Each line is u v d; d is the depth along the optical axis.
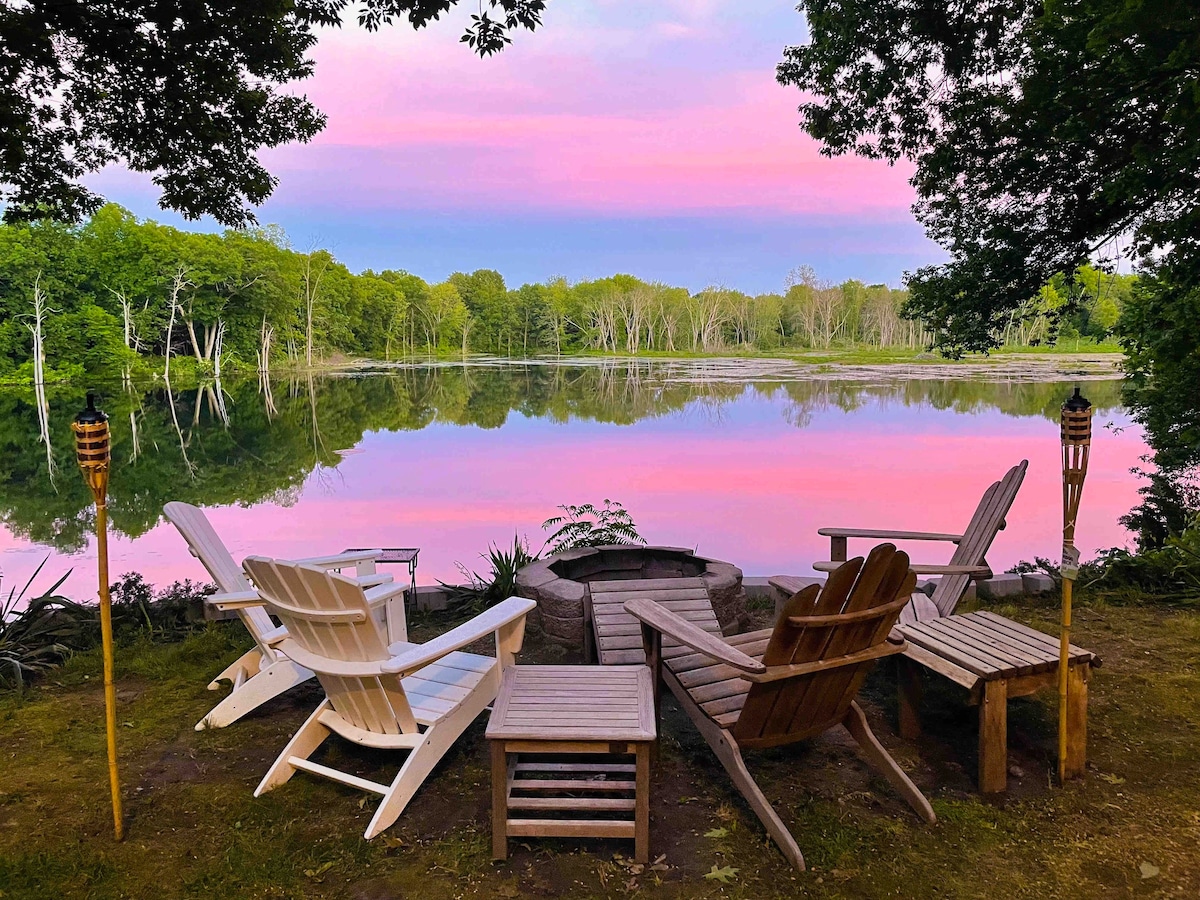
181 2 6.33
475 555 8.03
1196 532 5.95
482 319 85.94
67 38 6.36
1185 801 2.68
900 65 8.55
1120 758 3.01
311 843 2.49
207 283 48.28
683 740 3.26
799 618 2.29
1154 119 6.54
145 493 12.55
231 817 2.63
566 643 4.35
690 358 77.25
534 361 74.31
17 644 4.25
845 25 8.38
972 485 12.02
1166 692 3.63
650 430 21.03
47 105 6.71
